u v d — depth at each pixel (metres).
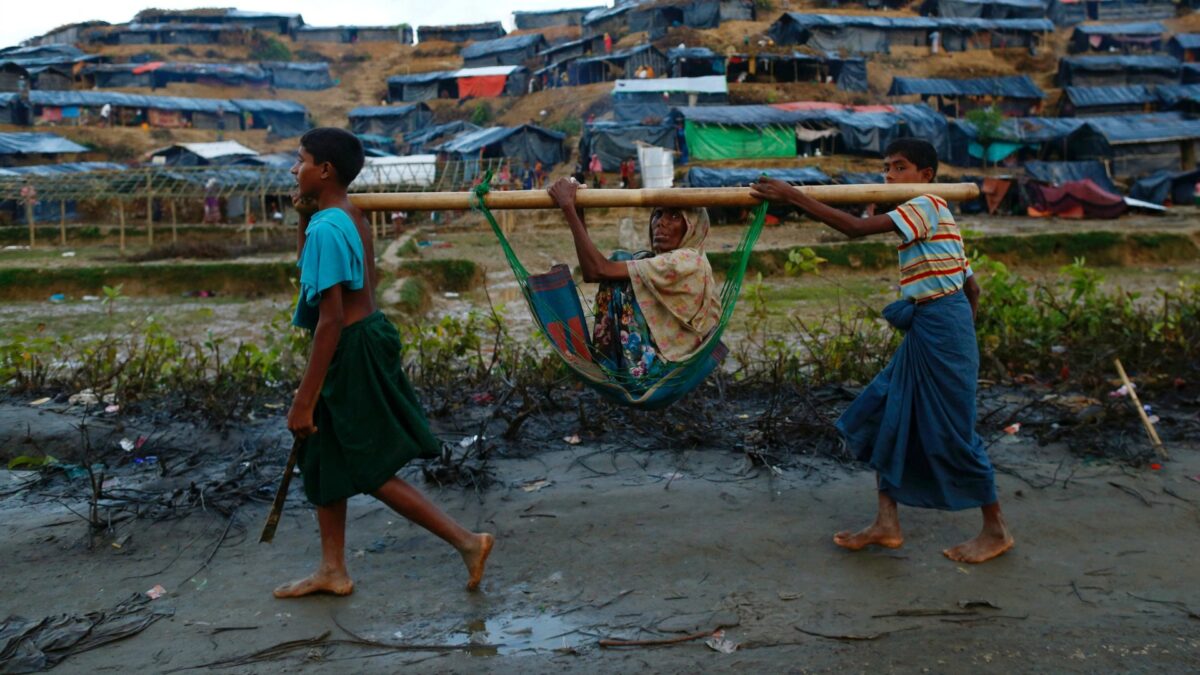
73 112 51.81
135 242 31.25
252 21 74.69
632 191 3.59
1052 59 54.66
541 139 42.66
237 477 4.48
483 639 3.12
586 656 3.02
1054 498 4.31
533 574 3.59
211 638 3.14
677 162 38.34
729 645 3.07
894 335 6.57
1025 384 6.29
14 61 61.31
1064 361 6.40
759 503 4.27
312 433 3.29
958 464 3.54
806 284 19.81
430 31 75.62
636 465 4.78
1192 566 3.63
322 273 3.09
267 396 6.02
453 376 6.32
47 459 4.65
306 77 66.06
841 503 4.27
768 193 3.52
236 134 55.00
